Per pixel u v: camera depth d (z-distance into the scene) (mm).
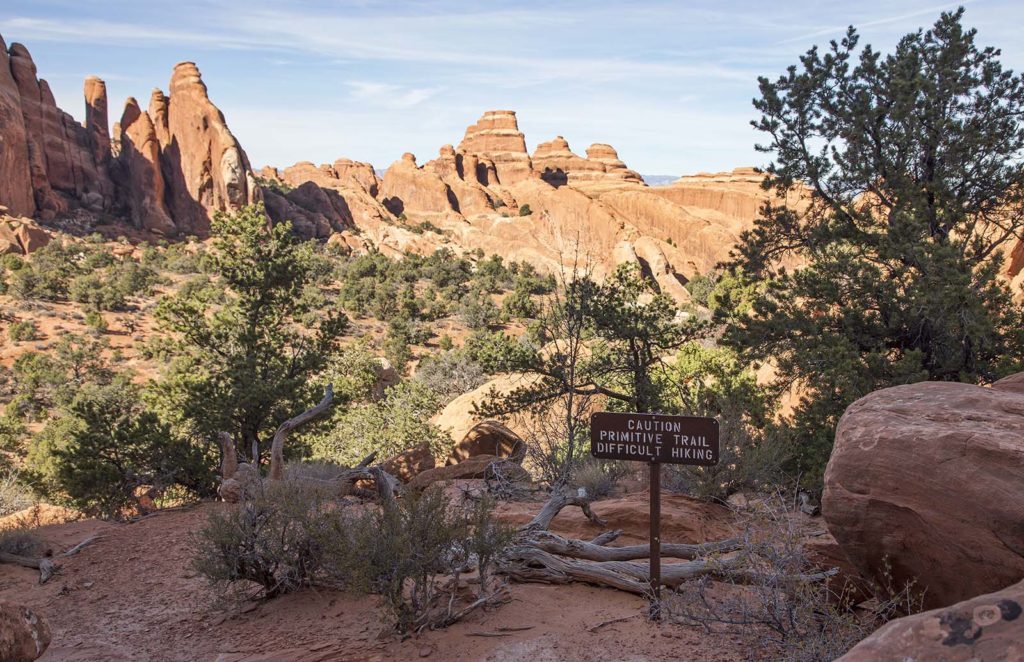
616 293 16922
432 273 125625
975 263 13266
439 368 56344
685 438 6715
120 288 85625
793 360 13453
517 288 110375
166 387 19953
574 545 7801
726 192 166500
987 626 2932
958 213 13555
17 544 10414
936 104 14820
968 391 5324
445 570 7129
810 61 16078
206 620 7547
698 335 17266
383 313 93875
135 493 18109
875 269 13500
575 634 6156
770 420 13703
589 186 185250
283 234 20875
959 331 12195
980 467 4496
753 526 6707
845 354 12516
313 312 87500
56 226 128875
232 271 20547
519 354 16953
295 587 7891
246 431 19359
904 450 4863
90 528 11891
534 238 166875
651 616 6352
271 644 6621
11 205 124688
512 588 7395
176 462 17594
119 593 8719
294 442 20328
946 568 4746
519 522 9164
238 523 7863
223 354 20734
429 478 13289
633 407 17656
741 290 21531
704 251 154125
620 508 9117
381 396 45875
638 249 145000
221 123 146875
